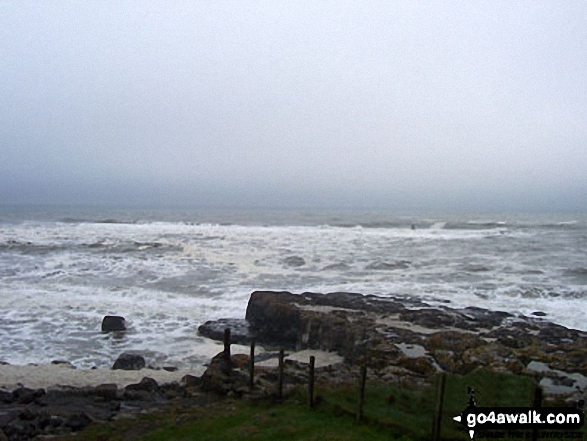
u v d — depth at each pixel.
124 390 14.14
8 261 37.09
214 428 10.74
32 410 12.31
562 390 12.48
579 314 23.34
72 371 16.25
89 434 10.86
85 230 60.16
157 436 10.50
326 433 9.71
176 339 21.09
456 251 42.81
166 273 32.84
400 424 9.70
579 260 37.88
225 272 33.25
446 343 17.25
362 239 51.72
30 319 23.27
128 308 25.08
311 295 24.59
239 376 14.59
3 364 17.31
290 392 12.66
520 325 20.20
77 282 30.48
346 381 13.92
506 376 12.74
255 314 22.84
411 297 25.81
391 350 16.59
